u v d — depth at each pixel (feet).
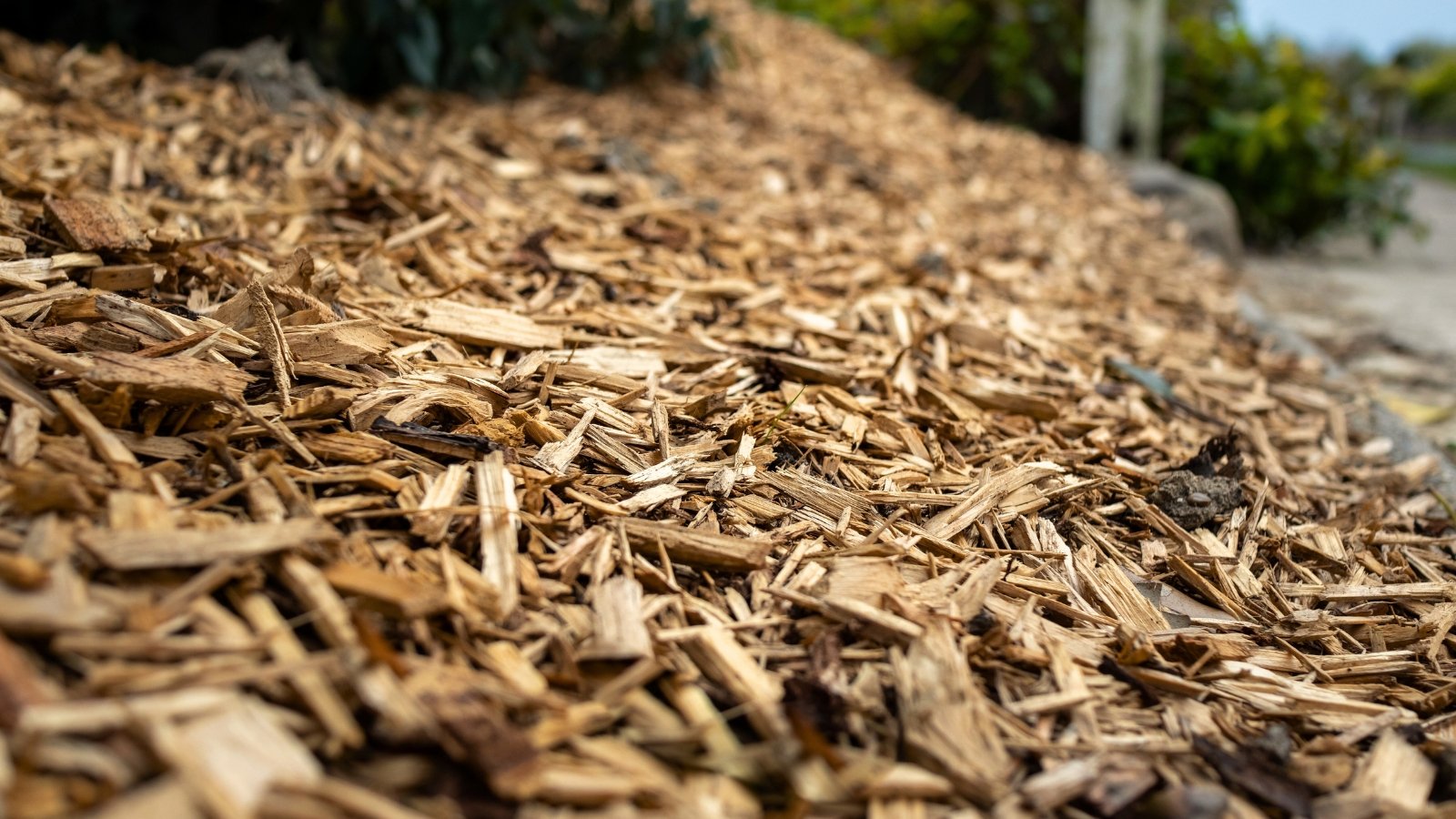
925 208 3.63
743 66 4.93
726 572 1.63
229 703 1.24
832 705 1.43
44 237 1.93
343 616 1.36
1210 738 1.51
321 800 1.19
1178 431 2.33
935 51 6.39
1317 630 1.76
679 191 3.16
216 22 3.29
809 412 2.01
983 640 1.56
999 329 2.58
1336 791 1.47
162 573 1.37
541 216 2.68
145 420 1.56
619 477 1.73
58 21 3.21
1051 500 1.90
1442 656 1.74
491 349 2.01
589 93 3.97
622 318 2.23
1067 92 6.35
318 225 2.37
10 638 1.26
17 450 1.45
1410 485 2.31
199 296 1.93
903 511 1.80
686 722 1.40
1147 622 1.71
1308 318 3.98
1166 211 4.83
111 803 1.15
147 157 2.48
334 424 1.66
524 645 1.45
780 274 2.66
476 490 1.62
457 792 1.26
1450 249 6.11
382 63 3.40
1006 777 1.37
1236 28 6.29
